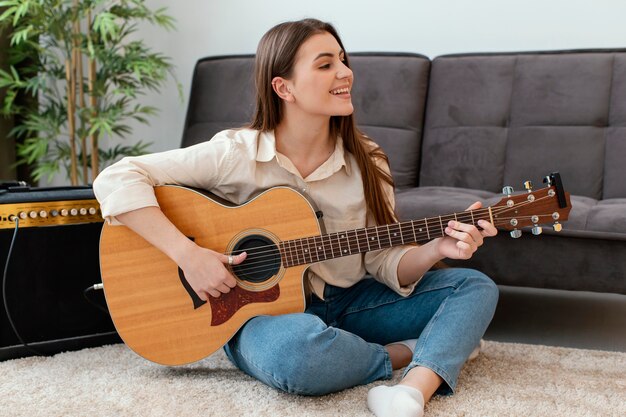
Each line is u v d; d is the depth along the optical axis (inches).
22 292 84.9
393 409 61.7
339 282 77.5
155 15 141.4
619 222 87.6
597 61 116.1
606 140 113.7
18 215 84.0
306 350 66.4
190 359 72.0
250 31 148.9
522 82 119.0
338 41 75.7
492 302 73.7
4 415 66.4
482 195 110.9
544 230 90.5
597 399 69.1
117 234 72.5
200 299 71.8
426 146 123.2
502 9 134.2
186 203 73.0
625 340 99.3
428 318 75.4
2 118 146.9
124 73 151.7
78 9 135.2
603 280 89.1
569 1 130.5
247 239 72.4
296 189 73.5
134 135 157.5
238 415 65.7
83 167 143.3
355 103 126.4
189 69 153.2
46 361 83.2
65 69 147.6
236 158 74.5
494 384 72.7
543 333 102.5
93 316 88.9
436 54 138.6
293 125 75.0
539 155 115.7
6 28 144.6
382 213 76.9
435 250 71.2
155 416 65.7
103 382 74.8
